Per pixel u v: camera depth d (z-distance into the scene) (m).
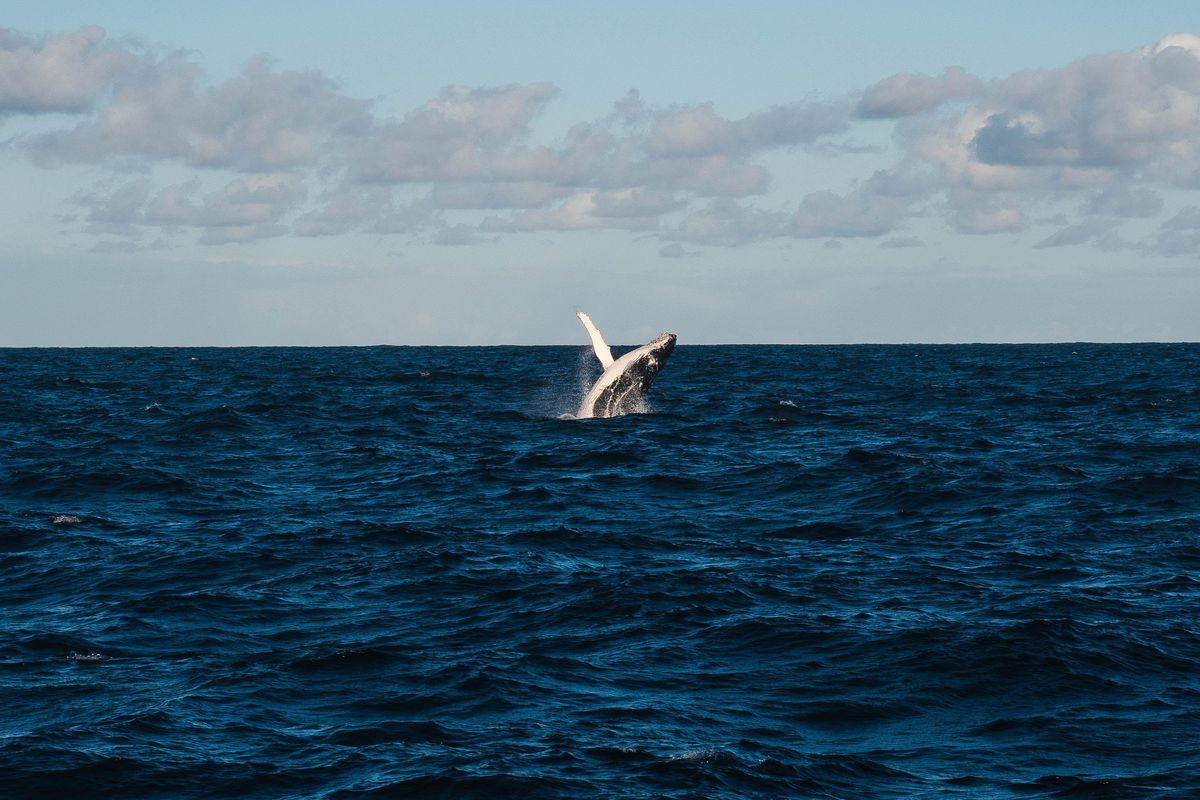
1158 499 47.91
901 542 40.72
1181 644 27.80
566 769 20.72
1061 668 26.06
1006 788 20.44
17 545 39.53
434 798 19.66
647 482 53.41
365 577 34.94
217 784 20.16
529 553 38.28
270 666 26.34
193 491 51.09
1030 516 44.91
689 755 21.36
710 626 29.62
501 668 26.22
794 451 64.19
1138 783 20.44
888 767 21.41
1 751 21.22
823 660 26.98
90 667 26.48
